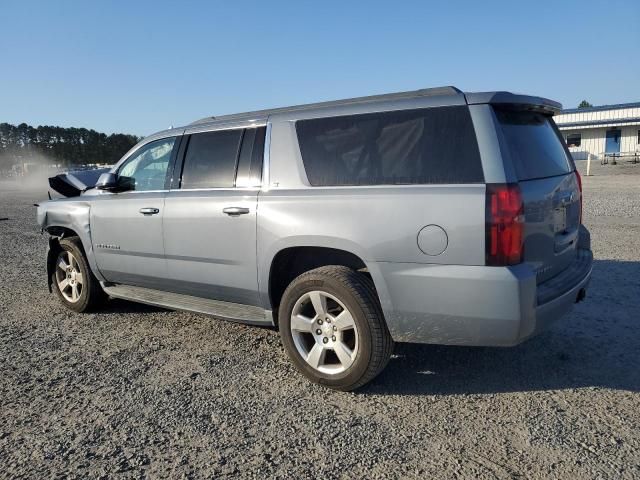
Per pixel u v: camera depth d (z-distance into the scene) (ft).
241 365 13.84
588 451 9.54
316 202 12.25
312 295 12.27
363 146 12.10
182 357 14.47
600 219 37.99
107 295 18.99
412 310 11.17
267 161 13.55
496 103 11.02
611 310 17.25
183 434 10.43
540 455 9.46
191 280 15.10
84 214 17.79
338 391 12.25
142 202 16.03
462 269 10.55
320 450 9.80
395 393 12.11
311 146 12.91
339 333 12.01
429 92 11.92
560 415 10.88
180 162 15.61
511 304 10.30
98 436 10.41
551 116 13.94
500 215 10.25
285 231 12.62
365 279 11.92
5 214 57.06
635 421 10.55
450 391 12.14
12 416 11.28
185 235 14.83
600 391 11.91
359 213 11.61
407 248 11.04
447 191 10.72
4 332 16.84
